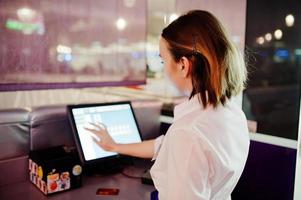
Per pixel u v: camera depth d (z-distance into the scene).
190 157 0.78
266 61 2.90
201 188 0.77
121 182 1.39
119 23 1.82
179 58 0.85
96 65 1.74
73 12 1.60
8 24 1.38
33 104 1.54
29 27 1.45
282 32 2.86
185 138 0.80
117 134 1.57
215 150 0.80
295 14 2.80
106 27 1.76
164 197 0.88
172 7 2.05
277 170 1.38
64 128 1.50
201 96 0.85
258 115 2.85
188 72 0.85
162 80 2.03
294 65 2.93
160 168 0.90
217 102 0.85
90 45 1.70
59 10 1.55
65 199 1.19
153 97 2.04
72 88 1.65
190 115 0.87
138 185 1.35
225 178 0.84
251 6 2.72
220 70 0.82
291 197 1.35
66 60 1.61
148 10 2.00
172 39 0.86
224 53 0.82
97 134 1.38
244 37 2.06
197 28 0.82
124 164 1.61
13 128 1.32
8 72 1.40
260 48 2.84
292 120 2.73
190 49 0.83
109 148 1.38
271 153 1.40
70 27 1.60
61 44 1.58
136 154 1.36
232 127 0.89
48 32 1.52
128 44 1.88
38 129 1.40
